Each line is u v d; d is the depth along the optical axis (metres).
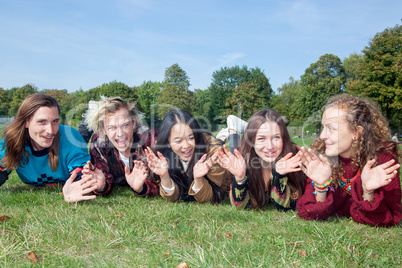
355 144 3.04
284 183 3.32
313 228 2.75
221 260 2.12
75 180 3.76
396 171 2.64
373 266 2.11
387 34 28.25
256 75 60.88
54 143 3.77
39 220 2.82
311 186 3.19
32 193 3.89
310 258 2.19
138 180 3.70
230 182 3.88
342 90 36.34
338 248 2.31
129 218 2.90
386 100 27.03
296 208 3.24
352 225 2.98
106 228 2.62
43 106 3.43
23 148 3.64
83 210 3.21
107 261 2.15
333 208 3.14
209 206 3.58
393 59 27.09
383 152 3.02
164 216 2.96
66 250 2.31
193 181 3.63
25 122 3.50
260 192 3.52
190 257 2.14
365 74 27.97
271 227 2.83
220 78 59.06
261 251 2.30
